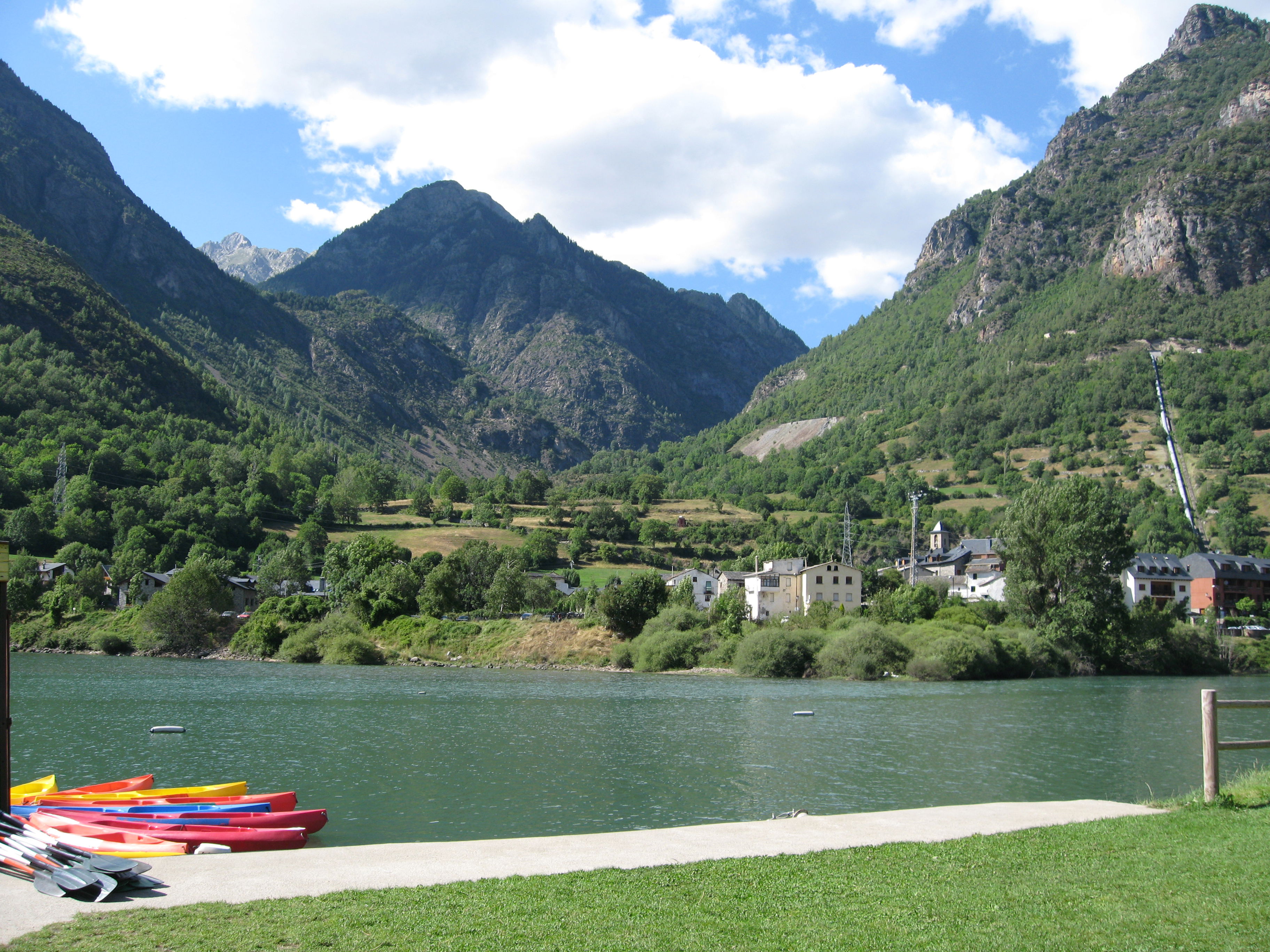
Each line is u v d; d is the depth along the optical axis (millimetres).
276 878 16406
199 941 12914
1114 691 99188
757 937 13375
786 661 117812
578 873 16906
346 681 107875
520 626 145750
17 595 161250
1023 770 50844
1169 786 46312
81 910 14320
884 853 18531
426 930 13484
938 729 68000
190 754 57094
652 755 56125
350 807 42000
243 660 141375
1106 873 16656
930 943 13203
